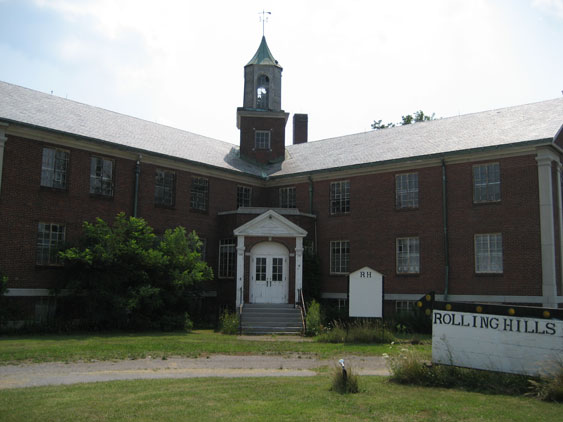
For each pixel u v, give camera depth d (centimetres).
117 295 2242
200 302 2903
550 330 1061
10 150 2238
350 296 2191
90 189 2512
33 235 2288
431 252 2616
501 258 2406
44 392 1013
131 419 827
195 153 3069
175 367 1377
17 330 2117
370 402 942
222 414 854
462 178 2553
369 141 3206
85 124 2639
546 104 2720
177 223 2845
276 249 2778
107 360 1457
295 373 1309
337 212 2988
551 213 2278
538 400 966
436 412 876
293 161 3394
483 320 1134
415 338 1978
